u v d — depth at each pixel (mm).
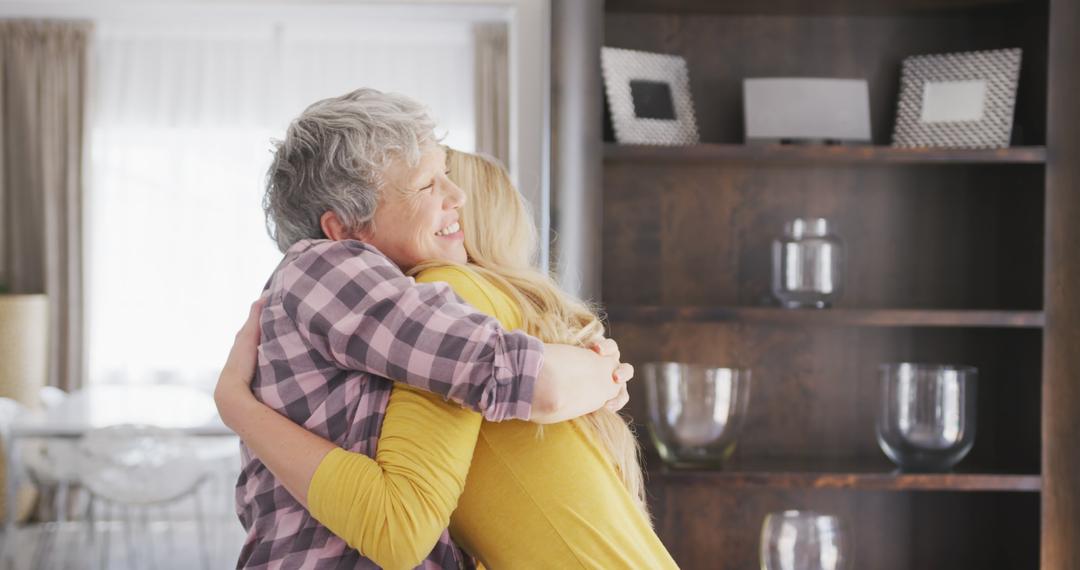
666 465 2500
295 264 1256
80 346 6012
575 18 2406
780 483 2410
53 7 3664
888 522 2758
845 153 2432
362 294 1204
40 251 6000
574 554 1253
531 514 1261
